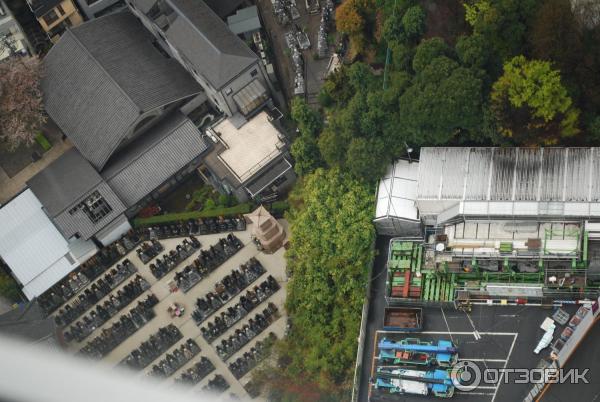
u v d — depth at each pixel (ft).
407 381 529.86
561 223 533.14
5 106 635.25
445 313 542.98
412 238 558.15
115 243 623.77
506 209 535.19
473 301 541.34
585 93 524.52
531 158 540.52
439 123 537.65
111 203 617.62
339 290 557.33
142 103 618.85
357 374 540.52
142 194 620.08
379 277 561.02
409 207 558.15
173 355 590.14
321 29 628.69
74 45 640.17
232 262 603.26
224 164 614.34
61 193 622.95
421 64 545.03
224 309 594.65
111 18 651.25
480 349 531.91
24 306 604.49
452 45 562.66
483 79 532.73
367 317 553.64
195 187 633.61
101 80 629.51
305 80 624.59
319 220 569.23
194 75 629.10
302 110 589.73
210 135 621.72
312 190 577.84
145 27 650.84
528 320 532.73
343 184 573.33
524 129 526.98
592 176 531.50
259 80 614.75
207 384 580.71
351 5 591.37
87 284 620.49
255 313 586.86
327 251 563.89
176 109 634.84
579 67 519.19
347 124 565.53
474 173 544.21
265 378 566.36
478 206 538.47
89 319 610.65
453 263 543.39
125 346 601.21
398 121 558.15
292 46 633.61
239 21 637.30
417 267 550.36
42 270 622.95
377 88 577.84
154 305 604.90
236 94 613.93
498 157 544.62
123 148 632.79
